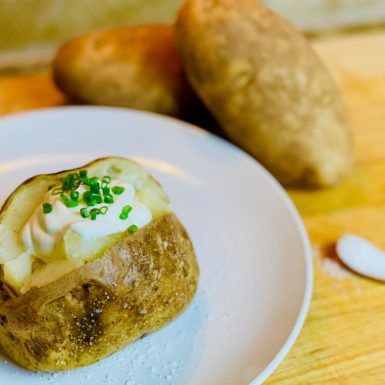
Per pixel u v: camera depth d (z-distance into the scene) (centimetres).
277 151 49
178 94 53
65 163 50
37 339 36
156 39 54
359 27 74
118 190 38
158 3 70
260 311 41
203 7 49
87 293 36
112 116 52
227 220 47
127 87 53
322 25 74
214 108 50
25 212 38
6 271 36
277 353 38
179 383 38
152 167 50
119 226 37
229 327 40
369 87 62
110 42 53
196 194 48
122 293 36
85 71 52
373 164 54
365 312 43
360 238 47
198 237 46
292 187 52
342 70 64
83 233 36
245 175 49
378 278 45
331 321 42
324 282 45
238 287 42
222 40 48
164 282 38
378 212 50
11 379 37
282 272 43
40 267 36
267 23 50
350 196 51
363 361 40
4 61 64
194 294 41
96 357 37
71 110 52
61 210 36
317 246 47
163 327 40
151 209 39
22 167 49
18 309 36
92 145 51
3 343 37
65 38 68
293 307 41
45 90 59
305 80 49
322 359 40
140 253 37
